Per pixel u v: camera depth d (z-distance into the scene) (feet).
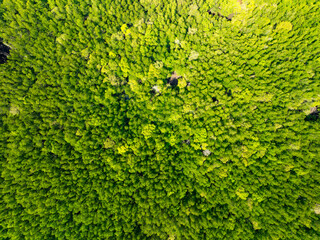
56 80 128.06
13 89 122.72
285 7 119.96
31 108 124.88
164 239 114.52
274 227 105.60
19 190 113.50
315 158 108.78
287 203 106.93
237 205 112.88
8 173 115.34
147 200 118.11
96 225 115.75
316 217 102.27
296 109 117.29
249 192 113.19
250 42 124.88
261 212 108.68
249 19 126.41
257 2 123.65
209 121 124.36
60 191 114.83
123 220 116.88
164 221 114.32
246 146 119.03
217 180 116.37
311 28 115.65
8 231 110.01
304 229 102.37
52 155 123.65
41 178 116.67
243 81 123.85
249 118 121.29
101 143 124.47
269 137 116.06
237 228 109.09
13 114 122.21
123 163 121.80
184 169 121.60
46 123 124.16
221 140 120.98
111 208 117.50
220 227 110.73
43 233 113.29
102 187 118.93
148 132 126.31
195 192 121.29
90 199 117.19
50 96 124.88
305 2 116.57
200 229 112.27
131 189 118.93
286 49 122.21
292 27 122.31
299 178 108.58
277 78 120.06
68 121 124.57
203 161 122.21
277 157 114.52
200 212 115.14
